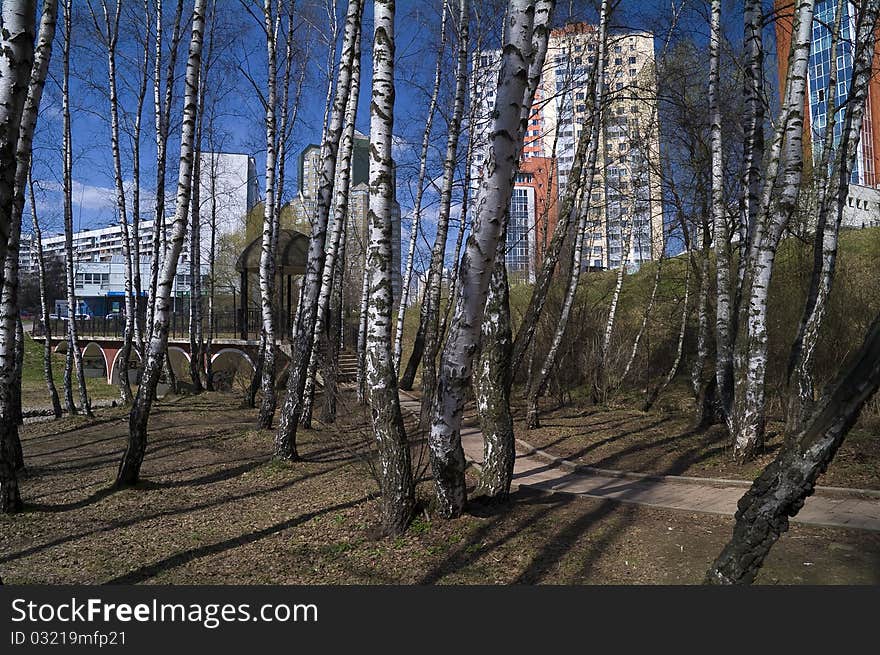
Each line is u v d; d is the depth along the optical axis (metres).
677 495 8.74
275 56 14.43
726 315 13.61
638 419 15.74
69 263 17.48
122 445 13.48
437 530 7.05
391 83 7.01
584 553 6.40
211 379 25.47
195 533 7.50
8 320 8.20
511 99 6.35
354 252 27.84
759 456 10.07
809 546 6.21
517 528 7.23
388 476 7.00
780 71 14.91
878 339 2.89
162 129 17.39
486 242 6.68
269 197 14.55
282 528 7.57
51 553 6.84
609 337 20.03
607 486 9.48
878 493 7.79
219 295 40.75
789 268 16.80
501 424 8.38
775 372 15.57
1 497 8.21
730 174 16.03
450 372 7.17
